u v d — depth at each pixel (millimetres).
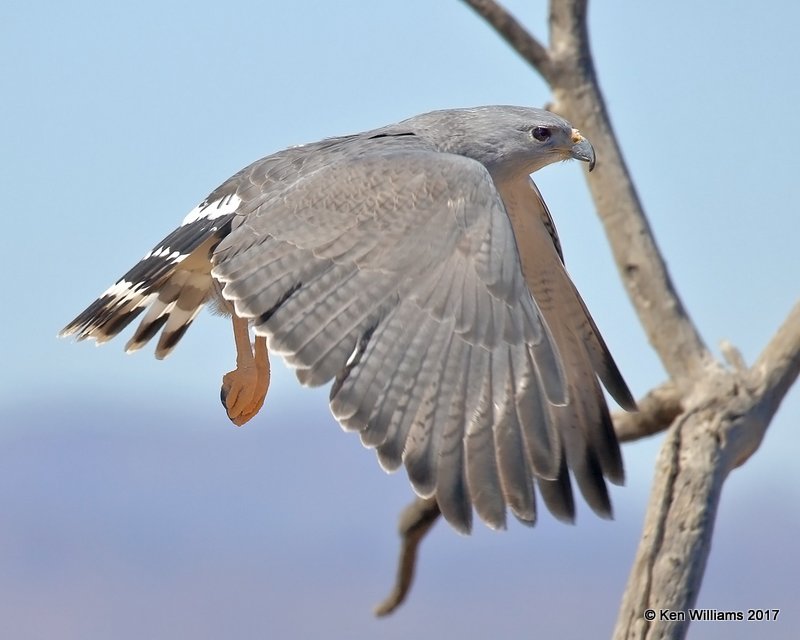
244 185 12703
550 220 13430
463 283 11195
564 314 13281
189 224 12898
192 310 13680
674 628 12562
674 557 12805
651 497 13266
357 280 11367
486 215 11430
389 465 10734
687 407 14336
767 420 13844
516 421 10859
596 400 12633
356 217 11602
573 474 12430
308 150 12906
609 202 15523
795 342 13914
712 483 13211
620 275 15453
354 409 10898
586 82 15805
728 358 14141
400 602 17125
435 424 10812
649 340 15172
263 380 13000
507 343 11023
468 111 13734
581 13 15828
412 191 11625
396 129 13531
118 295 12953
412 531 16406
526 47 15805
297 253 11586
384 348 11086
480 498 10672
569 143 13727
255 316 11422
